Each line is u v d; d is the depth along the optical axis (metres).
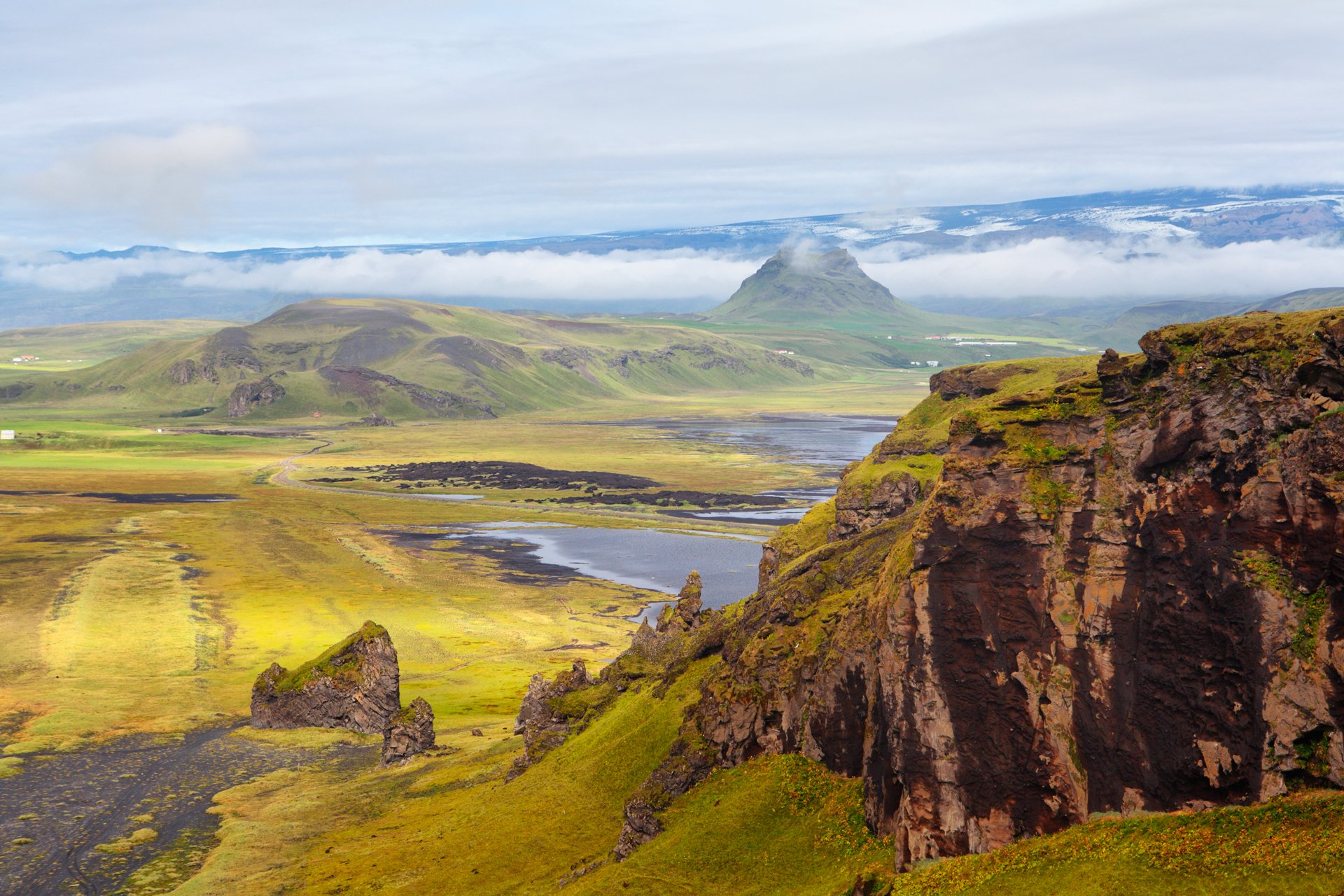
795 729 78.44
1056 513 57.50
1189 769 49.72
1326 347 47.91
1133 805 52.22
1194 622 50.41
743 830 73.00
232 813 111.06
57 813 111.50
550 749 110.12
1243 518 48.59
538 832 89.38
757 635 86.94
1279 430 48.62
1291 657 45.78
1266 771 46.16
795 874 67.00
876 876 60.06
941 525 60.12
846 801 70.50
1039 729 56.34
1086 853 50.31
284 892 86.81
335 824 105.00
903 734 60.69
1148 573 53.12
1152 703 51.88
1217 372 52.12
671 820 78.19
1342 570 44.72
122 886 93.06
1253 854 44.12
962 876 54.44
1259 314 52.41
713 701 84.56
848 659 73.56
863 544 90.94
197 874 94.31
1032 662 57.03
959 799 58.31
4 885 93.94
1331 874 40.94
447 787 111.94
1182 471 52.69
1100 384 59.06
